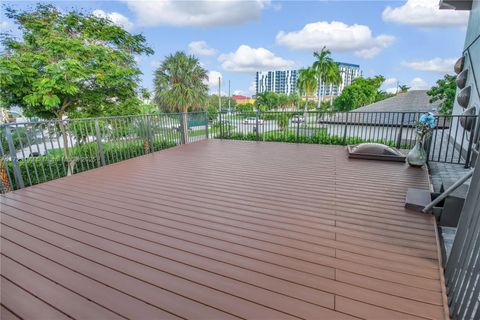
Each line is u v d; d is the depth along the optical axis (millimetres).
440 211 2311
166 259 1717
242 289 1432
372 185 3191
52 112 7906
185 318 1246
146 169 4078
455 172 3904
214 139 7410
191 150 5668
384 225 2152
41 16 8172
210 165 4312
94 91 8234
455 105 6355
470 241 1268
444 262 1702
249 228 2123
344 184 3238
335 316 1244
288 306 1309
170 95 15422
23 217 2381
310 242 1902
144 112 9984
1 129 3553
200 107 16172
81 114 7957
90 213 2453
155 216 2373
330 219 2271
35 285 1489
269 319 1232
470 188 1349
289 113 7340
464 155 4809
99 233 2074
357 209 2479
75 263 1687
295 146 6078
